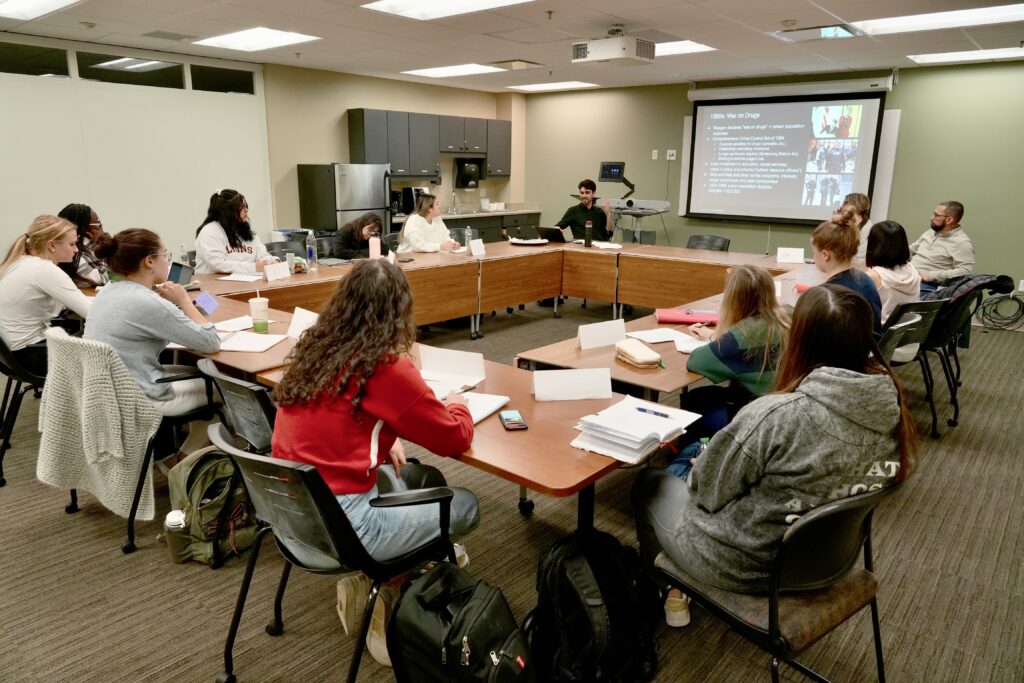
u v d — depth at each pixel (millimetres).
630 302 5879
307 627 1993
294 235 6191
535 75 7336
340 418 1520
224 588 2180
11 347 2869
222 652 1884
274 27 4859
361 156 7410
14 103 5316
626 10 4219
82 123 5691
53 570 2254
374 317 1513
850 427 1224
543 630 1688
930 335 3469
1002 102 6102
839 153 7039
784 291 3629
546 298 6191
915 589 2211
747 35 4953
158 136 6156
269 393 1900
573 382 2121
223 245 4336
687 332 2994
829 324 1289
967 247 4898
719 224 8023
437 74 7387
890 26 4688
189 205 6488
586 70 6902
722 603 1405
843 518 1292
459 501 1794
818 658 1877
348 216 6992
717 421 2398
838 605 1411
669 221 8383
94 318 2350
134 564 2297
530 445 1760
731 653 1901
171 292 2734
